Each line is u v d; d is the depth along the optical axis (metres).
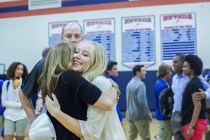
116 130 1.57
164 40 8.20
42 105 1.68
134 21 8.45
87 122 1.47
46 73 1.57
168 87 3.68
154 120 7.61
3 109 4.07
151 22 8.31
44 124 1.50
